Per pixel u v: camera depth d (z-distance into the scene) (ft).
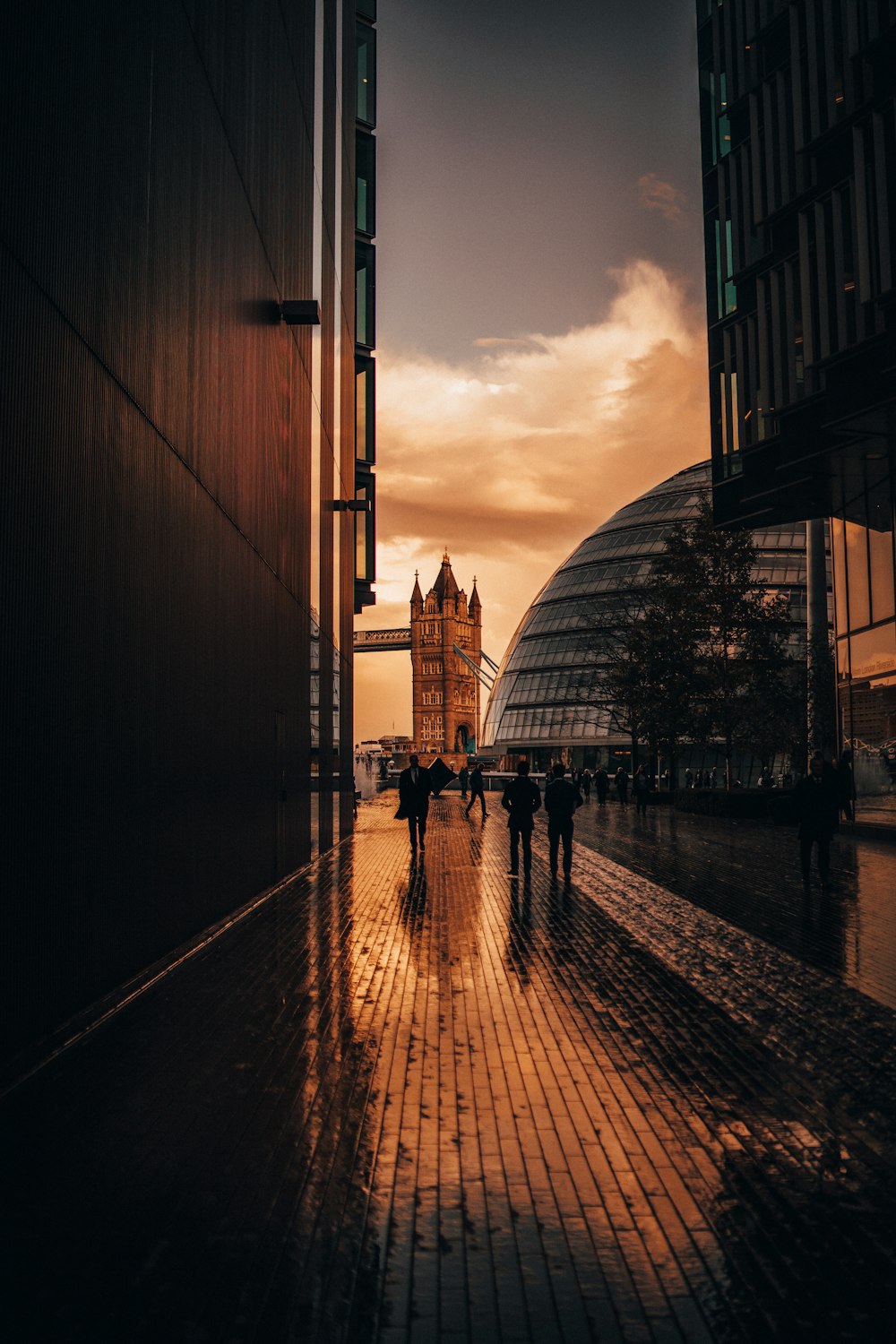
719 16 101.55
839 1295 14.01
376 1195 17.28
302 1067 24.47
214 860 45.21
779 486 90.02
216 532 45.88
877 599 94.58
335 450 96.53
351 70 113.19
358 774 217.97
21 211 24.67
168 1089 22.81
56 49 26.71
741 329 93.61
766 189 86.17
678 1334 13.03
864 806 99.50
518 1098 22.27
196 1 41.52
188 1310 13.58
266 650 58.80
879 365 71.15
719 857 78.95
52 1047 25.66
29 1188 17.46
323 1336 12.98
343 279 106.32
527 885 61.62
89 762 29.32
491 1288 14.20
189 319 40.91
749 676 147.54
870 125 70.74
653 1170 18.40
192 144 41.01
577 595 377.91
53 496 26.78
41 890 25.70
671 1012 30.01
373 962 37.47
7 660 23.94
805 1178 18.04
